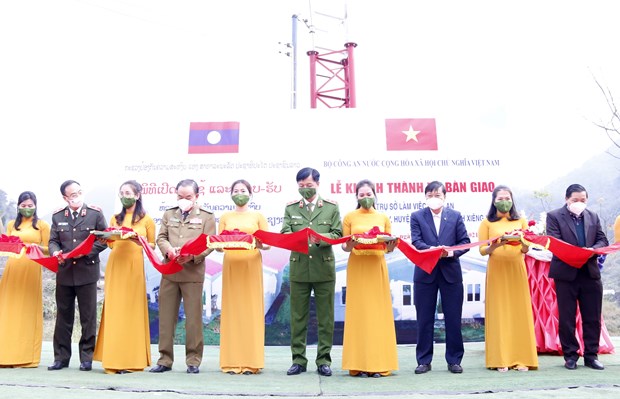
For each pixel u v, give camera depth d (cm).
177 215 516
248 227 500
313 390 408
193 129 729
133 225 505
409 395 385
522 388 406
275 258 705
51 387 405
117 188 717
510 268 498
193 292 500
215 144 724
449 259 491
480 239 511
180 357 596
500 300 495
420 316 497
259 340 493
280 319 698
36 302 524
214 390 406
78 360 562
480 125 723
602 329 595
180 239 506
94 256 500
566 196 506
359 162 715
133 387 409
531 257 598
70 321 508
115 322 483
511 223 498
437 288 500
